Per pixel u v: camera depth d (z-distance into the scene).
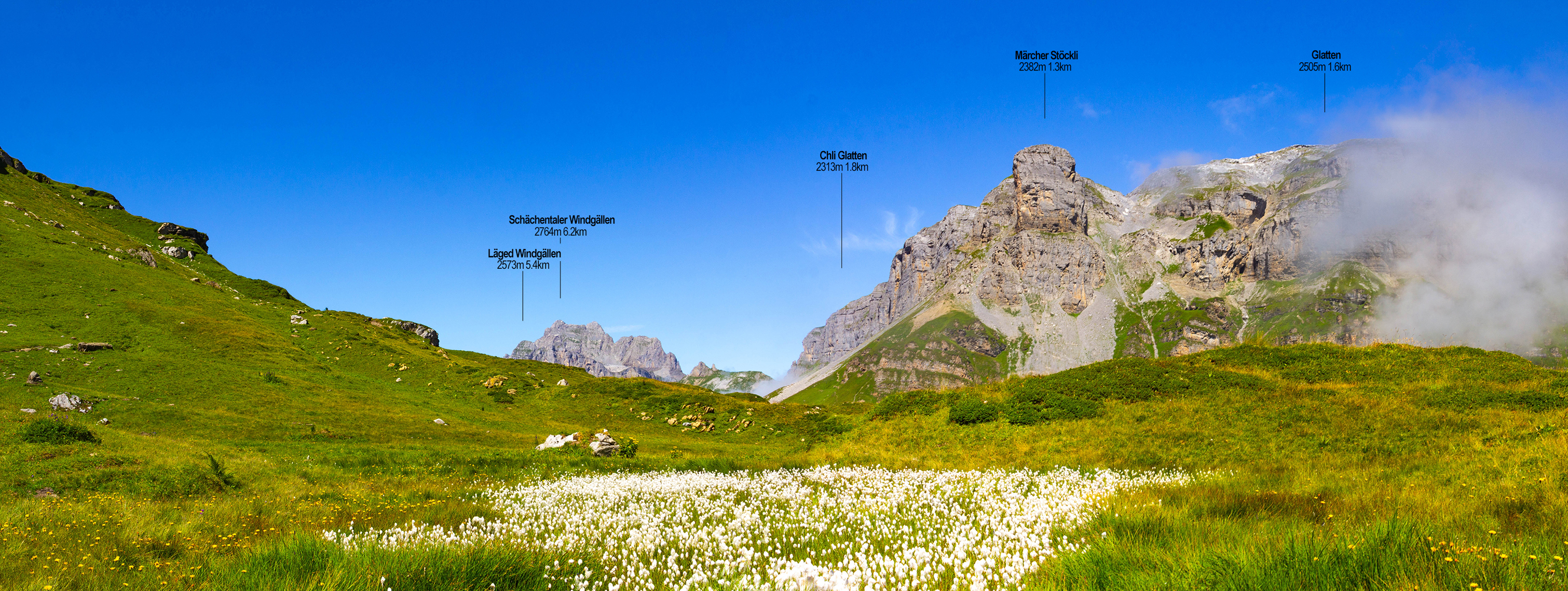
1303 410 26.72
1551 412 23.36
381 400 56.03
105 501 18.47
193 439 36.47
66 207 102.19
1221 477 18.47
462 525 12.67
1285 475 18.14
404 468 30.42
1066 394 33.06
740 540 11.23
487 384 68.44
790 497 17.67
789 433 57.12
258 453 31.97
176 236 109.56
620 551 10.90
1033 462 26.50
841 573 8.51
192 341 60.72
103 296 66.75
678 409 64.50
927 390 37.69
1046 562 8.74
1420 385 28.31
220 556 9.95
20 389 41.19
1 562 9.60
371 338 78.12
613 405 65.56
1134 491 16.12
